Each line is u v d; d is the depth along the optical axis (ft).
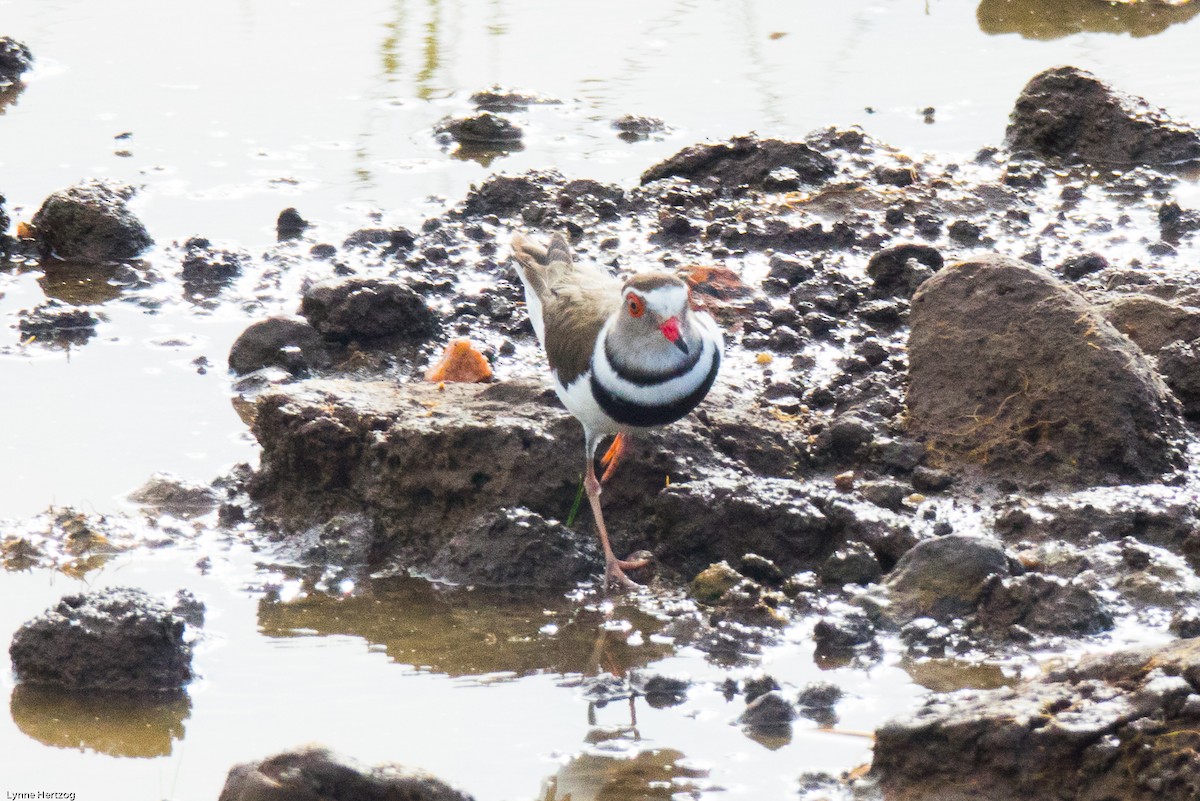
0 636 36.17
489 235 62.28
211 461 45.50
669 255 59.52
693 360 37.68
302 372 51.98
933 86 77.10
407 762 30.73
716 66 81.05
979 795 28.50
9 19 89.56
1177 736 27.55
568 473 41.60
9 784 30.60
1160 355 46.24
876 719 32.17
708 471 42.14
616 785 29.81
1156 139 68.08
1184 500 40.14
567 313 39.75
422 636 36.76
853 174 66.80
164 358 52.80
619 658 35.40
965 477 42.75
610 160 70.03
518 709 33.01
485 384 46.11
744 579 37.99
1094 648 34.50
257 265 59.77
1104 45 81.51
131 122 74.54
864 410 45.70
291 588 39.50
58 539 41.16
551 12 91.30
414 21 89.86
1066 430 42.32
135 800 29.96
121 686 34.45
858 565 38.22
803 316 54.03
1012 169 66.28
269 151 71.31
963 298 45.09
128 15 91.09
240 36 87.35
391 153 71.31
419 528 41.45
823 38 85.05
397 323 53.57
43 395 49.73
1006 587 35.86
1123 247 58.49
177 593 37.45
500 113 75.15
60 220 61.52
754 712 32.09
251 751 31.58
